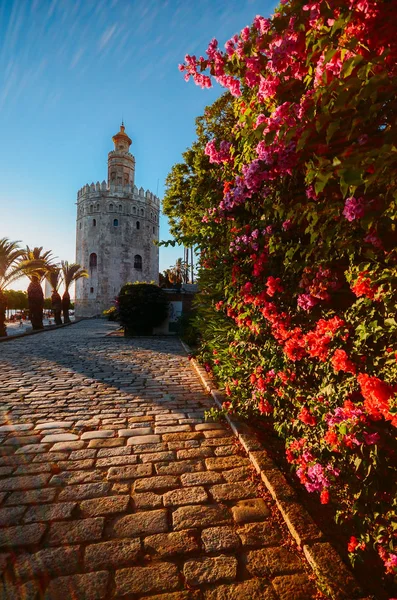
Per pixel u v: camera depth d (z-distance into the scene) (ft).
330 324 7.38
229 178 12.24
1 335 52.49
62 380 22.79
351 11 4.72
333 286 7.77
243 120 8.54
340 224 6.82
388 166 4.65
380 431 6.42
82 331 69.67
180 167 32.07
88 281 161.58
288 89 7.20
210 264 16.79
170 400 17.99
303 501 8.94
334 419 6.96
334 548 6.82
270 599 5.93
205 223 14.94
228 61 8.00
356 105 4.92
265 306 10.30
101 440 12.62
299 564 6.71
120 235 163.22
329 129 4.77
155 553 7.00
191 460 10.99
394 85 4.40
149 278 175.22
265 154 7.27
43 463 10.82
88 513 8.28
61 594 6.04
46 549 7.09
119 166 178.29
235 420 13.87
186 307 58.13
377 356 6.55
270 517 8.13
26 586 6.18
